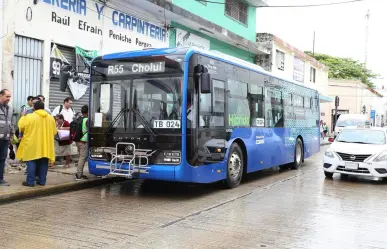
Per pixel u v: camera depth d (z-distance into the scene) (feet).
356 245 18.85
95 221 21.76
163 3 49.75
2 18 33.71
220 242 18.62
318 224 22.35
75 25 41.11
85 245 17.74
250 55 82.99
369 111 173.17
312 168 48.96
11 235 19.02
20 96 36.09
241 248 17.85
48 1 38.01
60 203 25.98
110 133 29.09
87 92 43.29
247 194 30.68
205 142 28.68
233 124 32.65
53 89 39.40
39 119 28.35
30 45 36.78
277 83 41.98
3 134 27.63
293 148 46.55
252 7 82.53
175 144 27.09
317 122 57.00
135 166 27.94
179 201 27.55
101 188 31.76
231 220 22.68
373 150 37.50
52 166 36.83
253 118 36.24
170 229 20.58
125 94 28.84
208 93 28.84
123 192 30.40
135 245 17.89
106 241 18.35
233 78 32.83
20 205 25.11
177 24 57.93
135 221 21.97
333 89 151.94
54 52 38.91
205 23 59.82
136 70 28.66
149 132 27.76
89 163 29.99
